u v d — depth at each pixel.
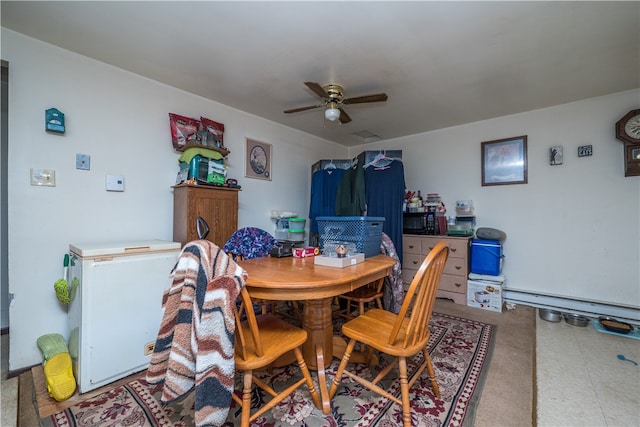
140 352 1.77
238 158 3.06
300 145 3.85
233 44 1.89
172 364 1.07
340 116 2.63
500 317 2.72
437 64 2.14
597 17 1.61
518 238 3.18
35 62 1.81
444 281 3.27
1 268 2.20
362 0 1.48
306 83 2.08
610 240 2.70
